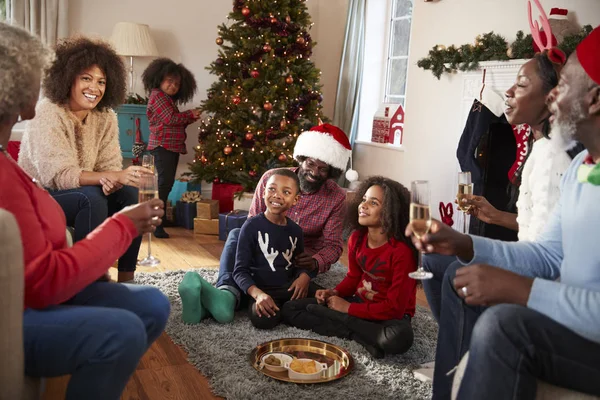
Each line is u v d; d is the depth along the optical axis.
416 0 4.55
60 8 5.04
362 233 2.64
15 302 1.16
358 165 5.61
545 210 1.85
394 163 4.94
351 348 2.45
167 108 4.70
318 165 3.07
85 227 2.70
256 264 2.81
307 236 3.19
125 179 2.68
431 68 4.22
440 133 4.30
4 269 1.13
